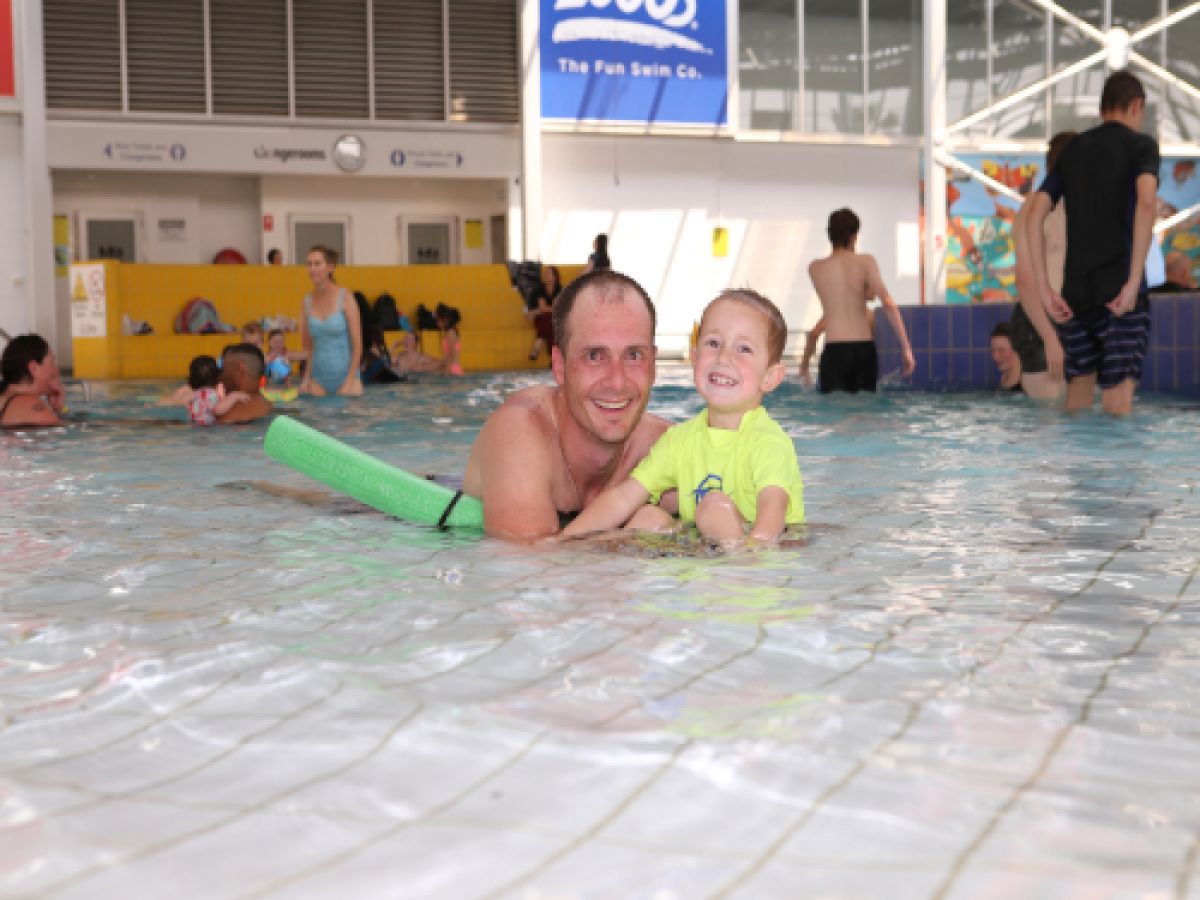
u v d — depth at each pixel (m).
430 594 1.94
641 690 1.36
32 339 6.12
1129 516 2.76
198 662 1.51
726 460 2.60
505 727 1.22
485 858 0.93
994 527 2.62
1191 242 20.14
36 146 16.05
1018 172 19.91
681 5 18.55
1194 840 0.95
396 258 18.42
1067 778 1.08
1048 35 19.77
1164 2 20.03
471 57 17.75
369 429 6.02
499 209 18.48
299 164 17.11
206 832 0.99
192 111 16.64
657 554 2.29
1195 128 20.25
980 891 0.87
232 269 14.77
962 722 1.24
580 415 2.57
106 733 1.25
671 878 0.89
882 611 1.78
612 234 18.77
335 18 17.11
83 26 16.14
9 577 2.19
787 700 1.31
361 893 0.88
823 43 19.30
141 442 5.26
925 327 9.16
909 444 4.57
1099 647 1.56
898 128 19.77
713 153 19.09
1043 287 6.02
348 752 1.16
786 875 0.89
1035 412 6.10
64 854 0.95
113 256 17.27
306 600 1.91
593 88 18.27
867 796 1.04
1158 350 7.65
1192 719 1.25
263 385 9.28
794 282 19.67
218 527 2.80
